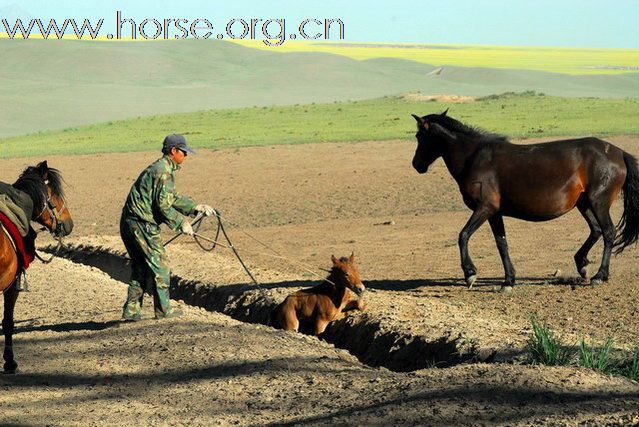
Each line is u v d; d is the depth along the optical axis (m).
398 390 7.75
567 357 8.50
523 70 160.50
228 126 59.75
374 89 125.06
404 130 52.28
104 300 14.36
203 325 11.34
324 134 52.03
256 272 16.83
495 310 13.45
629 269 16.62
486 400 7.18
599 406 6.94
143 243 11.52
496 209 15.10
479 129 15.50
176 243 23.73
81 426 7.76
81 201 33.62
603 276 15.20
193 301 16.09
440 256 19.34
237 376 8.95
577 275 15.88
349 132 52.47
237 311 14.68
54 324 12.30
